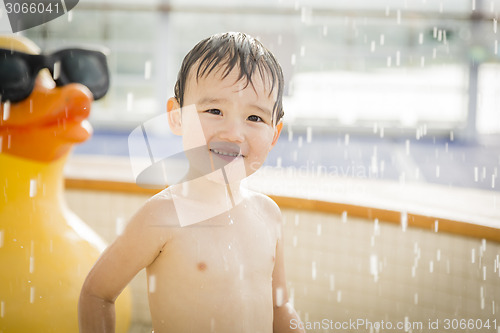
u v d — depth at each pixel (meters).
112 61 9.80
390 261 1.66
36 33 8.61
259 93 0.90
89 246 1.31
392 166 6.66
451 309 1.54
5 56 1.15
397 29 9.40
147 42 9.84
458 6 9.21
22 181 1.23
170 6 9.65
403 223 1.63
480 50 9.28
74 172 2.05
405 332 1.63
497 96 9.38
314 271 1.77
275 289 1.10
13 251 1.20
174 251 0.91
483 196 1.88
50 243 1.24
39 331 1.17
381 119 9.36
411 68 9.43
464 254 1.51
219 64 0.88
